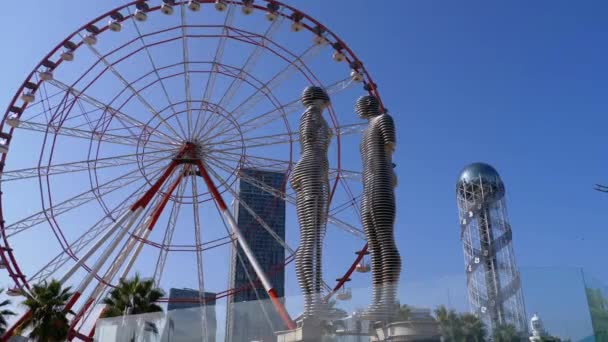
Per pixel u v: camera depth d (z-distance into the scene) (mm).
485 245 99375
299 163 35469
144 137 55281
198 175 56625
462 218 104875
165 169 55031
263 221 55656
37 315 44844
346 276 53031
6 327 50000
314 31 58344
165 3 55875
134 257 53562
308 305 30016
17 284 52062
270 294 45750
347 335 28156
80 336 47500
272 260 88875
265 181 64188
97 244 49531
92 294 49062
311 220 33500
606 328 26781
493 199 103312
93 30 56438
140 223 53656
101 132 53844
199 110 55938
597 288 27984
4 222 52594
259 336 29969
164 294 50375
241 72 55250
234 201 69562
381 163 34938
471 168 107188
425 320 26625
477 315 27172
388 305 27688
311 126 36188
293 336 29078
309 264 32250
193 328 31328
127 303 47156
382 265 32719
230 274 69938
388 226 33281
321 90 37844
